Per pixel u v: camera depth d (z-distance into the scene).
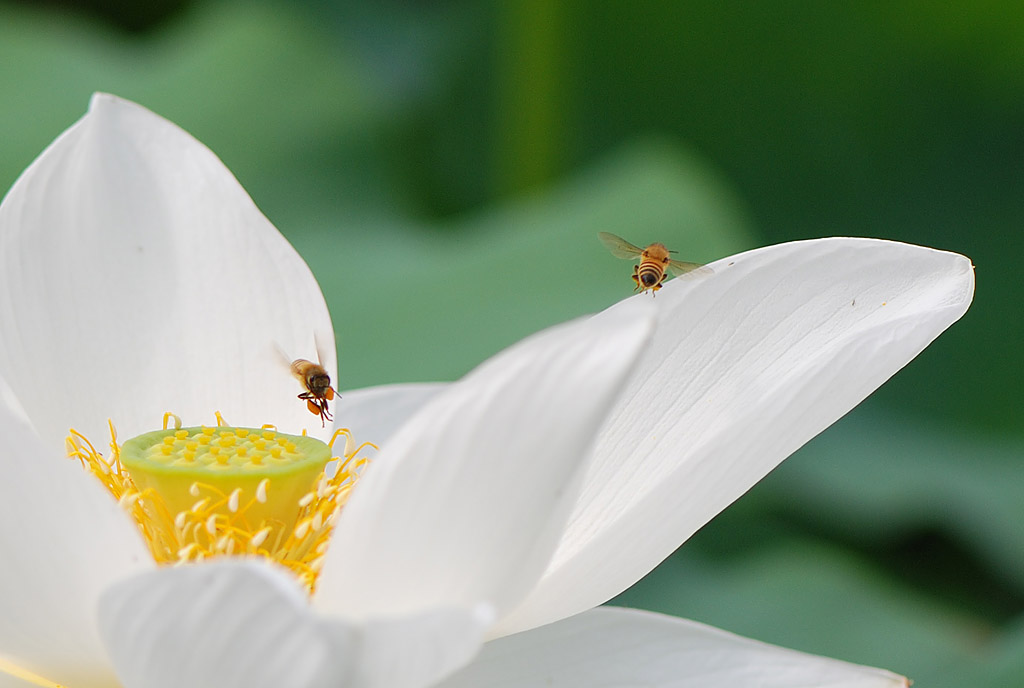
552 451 0.64
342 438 0.76
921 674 0.79
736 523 0.88
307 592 0.69
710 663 0.68
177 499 0.69
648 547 0.68
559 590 0.68
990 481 0.89
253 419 0.74
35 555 0.65
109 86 0.98
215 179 0.74
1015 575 0.85
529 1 0.99
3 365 0.71
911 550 0.89
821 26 1.01
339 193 0.94
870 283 0.69
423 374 0.82
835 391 0.68
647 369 0.70
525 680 0.68
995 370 1.00
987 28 0.98
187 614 0.63
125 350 0.73
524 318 0.84
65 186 0.72
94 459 0.71
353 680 0.64
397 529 0.65
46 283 0.72
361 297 0.85
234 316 0.74
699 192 0.88
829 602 0.82
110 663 0.66
